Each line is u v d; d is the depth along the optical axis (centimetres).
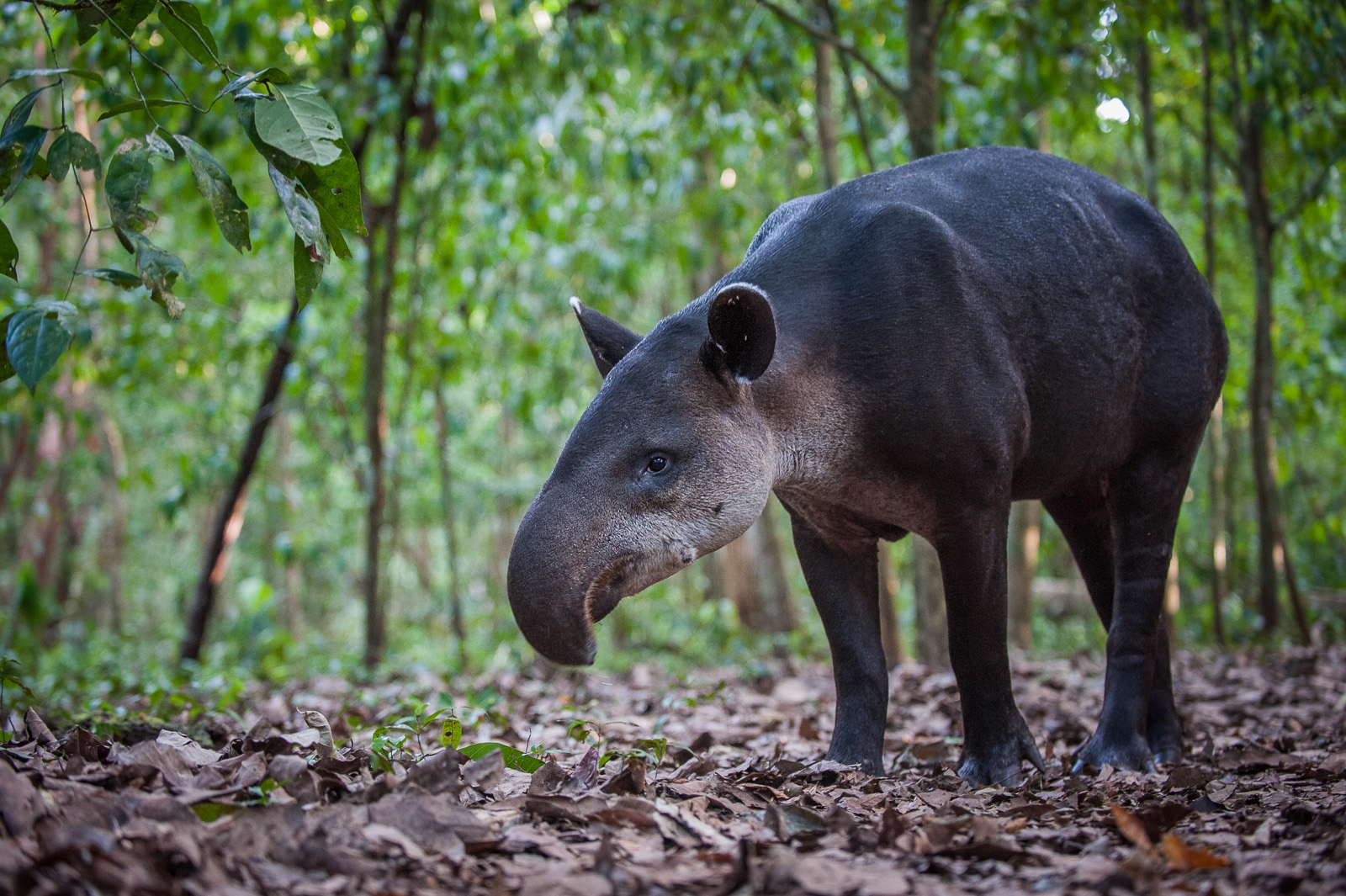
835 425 344
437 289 1065
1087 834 263
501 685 674
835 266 354
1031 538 1061
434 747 406
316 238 304
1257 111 810
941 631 741
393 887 214
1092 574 456
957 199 373
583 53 845
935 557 744
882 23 866
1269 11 668
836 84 1005
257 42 776
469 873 224
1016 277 364
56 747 314
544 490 312
